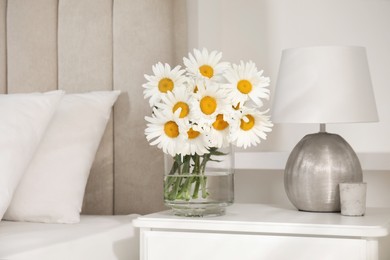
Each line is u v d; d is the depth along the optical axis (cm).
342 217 246
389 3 296
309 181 255
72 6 299
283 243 235
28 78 303
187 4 298
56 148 275
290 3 308
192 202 247
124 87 292
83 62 297
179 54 290
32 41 303
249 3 313
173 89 246
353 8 300
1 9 306
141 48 291
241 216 250
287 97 254
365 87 252
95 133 283
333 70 250
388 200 296
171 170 249
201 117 239
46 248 229
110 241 254
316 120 249
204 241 242
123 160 291
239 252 239
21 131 262
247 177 312
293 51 255
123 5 293
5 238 240
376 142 298
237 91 244
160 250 246
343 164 254
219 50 315
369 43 299
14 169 258
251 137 244
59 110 281
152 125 244
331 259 232
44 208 269
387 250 245
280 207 272
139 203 289
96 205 292
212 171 249
